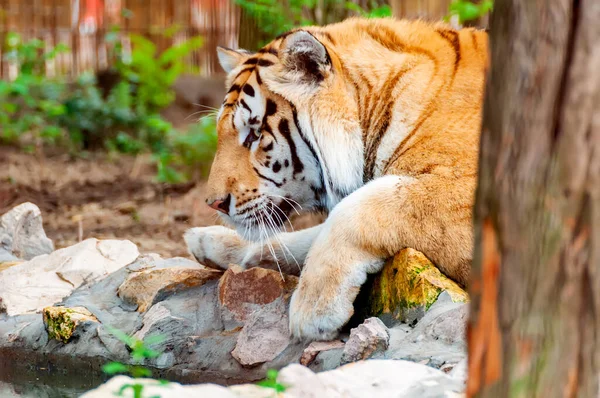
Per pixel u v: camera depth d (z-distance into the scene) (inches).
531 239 150.9
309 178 343.3
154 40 1090.7
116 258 414.3
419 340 286.8
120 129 927.7
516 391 153.9
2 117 924.0
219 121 347.6
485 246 155.8
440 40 346.0
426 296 299.1
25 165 806.5
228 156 341.4
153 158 837.2
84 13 1133.1
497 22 152.0
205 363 327.3
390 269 311.6
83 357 345.1
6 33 1039.0
